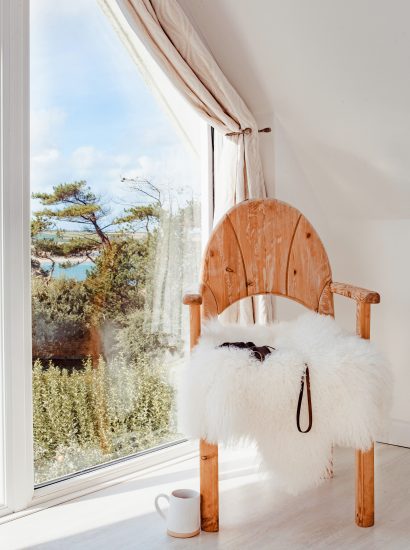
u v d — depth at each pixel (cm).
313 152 255
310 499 197
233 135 239
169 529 173
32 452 191
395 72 212
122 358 220
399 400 254
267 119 251
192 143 244
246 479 214
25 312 186
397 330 256
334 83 226
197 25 231
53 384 200
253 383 163
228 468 225
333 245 276
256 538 170
